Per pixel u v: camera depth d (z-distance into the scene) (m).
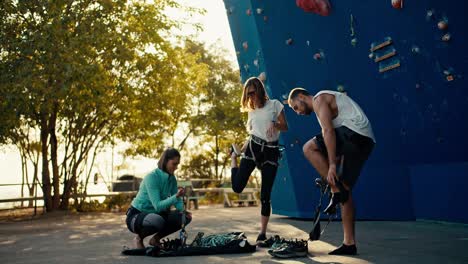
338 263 3.88
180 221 5.18
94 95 13.52
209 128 24.69
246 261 4.16
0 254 5.39
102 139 16.94
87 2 13.91
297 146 8.20
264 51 7.82
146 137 18.08
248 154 5.52
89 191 19.02
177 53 17.27
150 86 15.80
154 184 5.16
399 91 6.60
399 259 3.96
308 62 7.39
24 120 14.80
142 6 15.38
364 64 6.75
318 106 4.32
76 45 12.89
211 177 27.17
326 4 6.52
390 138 7.26
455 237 5.44
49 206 15.28
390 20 6.00
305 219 8.93
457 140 6.35
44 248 5.89
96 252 5.23
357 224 7.26
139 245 5.21
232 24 8.49
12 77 12.50
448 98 6.02
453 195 6.79
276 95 8.05
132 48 14.66
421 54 5.93
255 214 11.60
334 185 4.16
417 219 7.52
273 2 7.24
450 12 5.27
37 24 13.39
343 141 4.27
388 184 7.69
